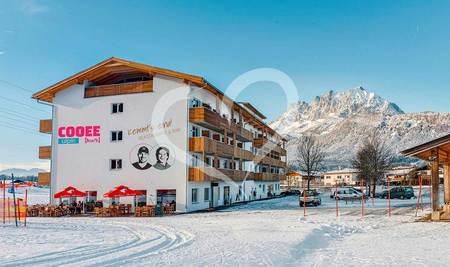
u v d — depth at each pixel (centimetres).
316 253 1238
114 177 3438
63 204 3353
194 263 1038
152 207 2956
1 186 3756
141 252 1220
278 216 2672
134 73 3609
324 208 3444
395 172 9488
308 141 8819
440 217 2239
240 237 1575
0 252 1220
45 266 993
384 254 1204
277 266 1023
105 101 3531
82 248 1303
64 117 3625
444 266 1020
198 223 2258
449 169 2648
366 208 3322
